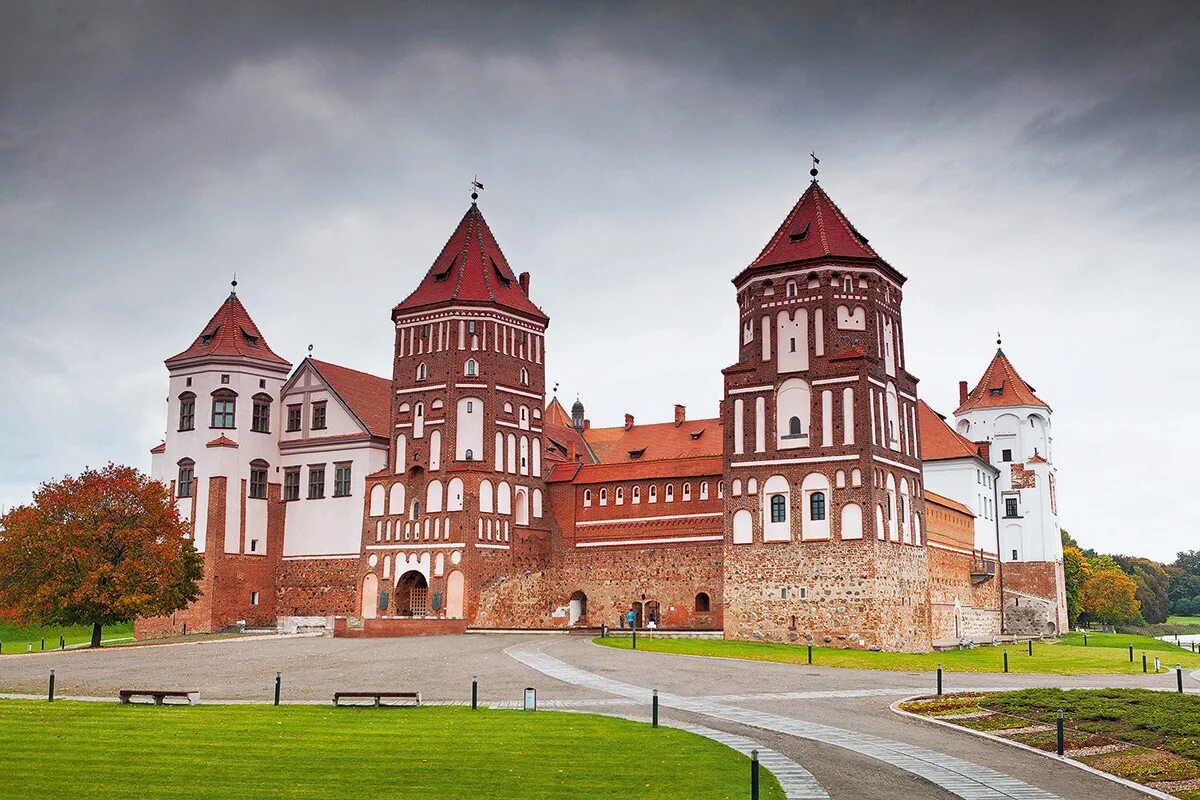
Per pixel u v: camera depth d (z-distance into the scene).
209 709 36.72
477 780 25.25
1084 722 34.69
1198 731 32.38
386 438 89.25
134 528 72.44
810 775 27.11
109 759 27.28
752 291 76.50
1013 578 113.88
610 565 84.25
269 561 89.94
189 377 90.12
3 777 25.05
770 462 73.81
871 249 77.06
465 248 87.69
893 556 72.31
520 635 72.75
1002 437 116.56
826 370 73.12
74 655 59.53
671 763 27.38
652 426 104.25
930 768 28.55
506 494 84.56
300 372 92.12
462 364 84.38
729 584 73.69
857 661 59.22
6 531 72.12
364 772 25.98
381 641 66.75
